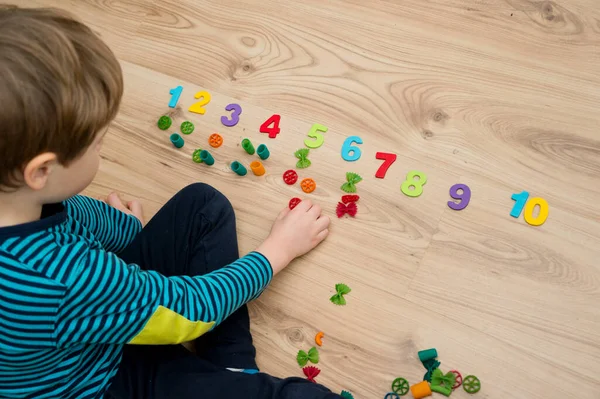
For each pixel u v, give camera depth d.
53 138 0.60
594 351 0.86
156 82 1.22
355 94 1.12
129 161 1.14
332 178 1.05
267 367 0.94
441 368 0.89
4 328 0.64
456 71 1.11
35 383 0.71
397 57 1.14
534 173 0.99
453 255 0.96
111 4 1.33
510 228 0.96
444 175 1.02
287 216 0.98
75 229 0.81
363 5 1.20
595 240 0.93
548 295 0.91
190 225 0.94
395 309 0.94
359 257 0.98
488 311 0.91
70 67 0.58
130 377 0.80
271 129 1.11
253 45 1.21
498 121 1.05
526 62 1.09
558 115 1.03
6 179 0.61
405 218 1.00
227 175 1.09
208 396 0.79
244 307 0.94
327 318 0.95
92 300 0.67
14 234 0.63
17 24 0.58
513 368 0.87
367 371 0.90
